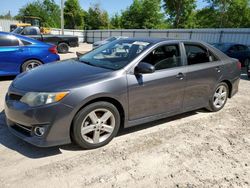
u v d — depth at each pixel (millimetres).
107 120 3617
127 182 2902
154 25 54344
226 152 3693
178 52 4344
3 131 3955
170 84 4113
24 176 2904
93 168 3125
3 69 7258
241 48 14211
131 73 3688
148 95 3877
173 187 2865
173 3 47281
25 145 3568
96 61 4191
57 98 3111
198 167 3271
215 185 2936
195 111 5367
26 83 3438
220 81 5082
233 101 6309
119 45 4383
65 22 63125
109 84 3445
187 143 3895
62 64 4199
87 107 3318
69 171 3039
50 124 3115
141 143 3805
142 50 3938
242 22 41969
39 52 7727
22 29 17016
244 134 4352
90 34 39938
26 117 3158
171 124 4594
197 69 4527
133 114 3818
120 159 3348
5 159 3213
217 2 42188
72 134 3359
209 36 22359
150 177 3016
